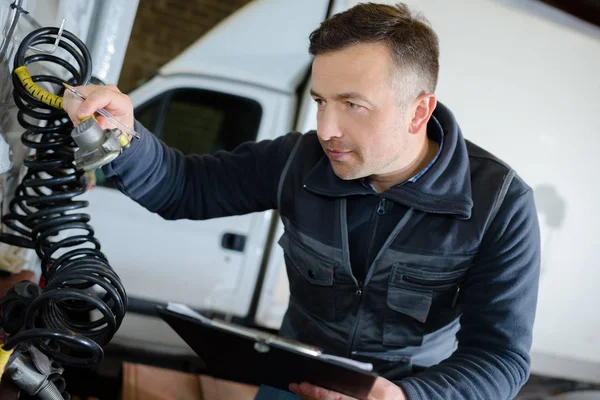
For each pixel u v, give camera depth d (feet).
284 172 3.97
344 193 3.64
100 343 2.93
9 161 3.50
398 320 3.72
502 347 3.38
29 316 2.63
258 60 7.51
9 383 2.72
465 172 3.68
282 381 3.19
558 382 8.61
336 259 3.71
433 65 3.36
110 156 2.63
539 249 3.63
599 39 8.12
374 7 3.32
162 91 7.45
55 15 3.93
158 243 7.36
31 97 2.98
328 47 3.15
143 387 5.59
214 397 5.75
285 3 7.46
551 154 8.19
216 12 7.59
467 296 3.62
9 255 4.04
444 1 7.44
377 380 3.05
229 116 7.54
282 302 7.77
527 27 7.80
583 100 8.15
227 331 2.64
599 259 8.61
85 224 3.36
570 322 8.63
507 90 7.86
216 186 3.98
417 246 3.60
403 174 3.72
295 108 7.57
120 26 4.80
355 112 3.16
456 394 3.16
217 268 7.52
